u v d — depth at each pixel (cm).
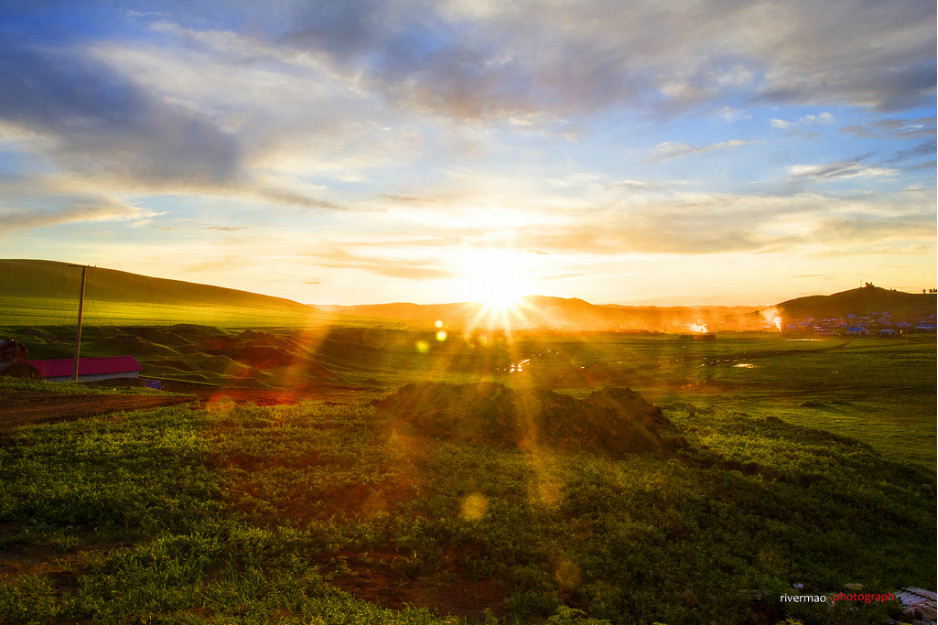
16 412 2953
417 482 1972
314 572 1258
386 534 1538
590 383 9519
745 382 8469
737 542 1716
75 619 938
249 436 2450
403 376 10156
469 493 1908
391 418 3073
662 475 2334
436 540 1509
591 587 1325
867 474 2773
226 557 1301
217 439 2373
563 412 3097
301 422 2906
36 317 14650
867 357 11188
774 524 1902
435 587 1288
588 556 1488
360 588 1234
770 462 2744
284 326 19450
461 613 1179
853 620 1303
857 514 2145
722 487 2239
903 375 8375
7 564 1158
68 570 1149
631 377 9731
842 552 1755
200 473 1877
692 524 1789
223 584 1135
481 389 3484
